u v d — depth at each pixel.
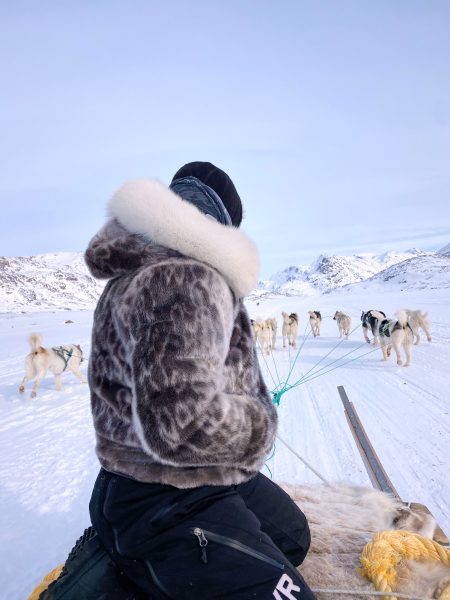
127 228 1.52
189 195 1.74
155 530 1.42
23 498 4.89
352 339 17.50
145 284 1.40
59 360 10.59
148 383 1.33
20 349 19.11
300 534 1.74
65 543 3.98
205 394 1.34
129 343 1.42
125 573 1.50
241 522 1.46
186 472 1.44
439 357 11.98
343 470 5.14
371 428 6.53
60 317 46.91
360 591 1.62
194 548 1.41
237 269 1.50
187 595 1.39
